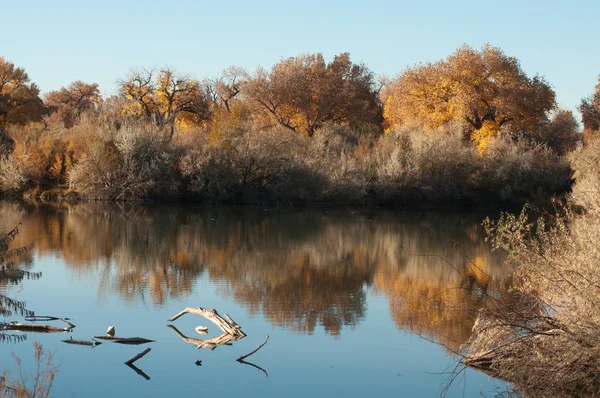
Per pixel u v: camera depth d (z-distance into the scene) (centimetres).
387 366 1122
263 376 1072
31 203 4100
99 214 3553
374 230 3198
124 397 971
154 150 4403
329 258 2322
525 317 932
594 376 837
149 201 4366
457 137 4922
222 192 4341
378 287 1806
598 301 839
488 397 949
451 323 1398
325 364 1135
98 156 4325
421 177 4609
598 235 909
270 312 1495
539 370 883
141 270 1966
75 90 8662
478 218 3938
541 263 968
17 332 1277
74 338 1251
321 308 1541
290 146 4675
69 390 992
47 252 2236
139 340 1241
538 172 4725
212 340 1262
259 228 3147
